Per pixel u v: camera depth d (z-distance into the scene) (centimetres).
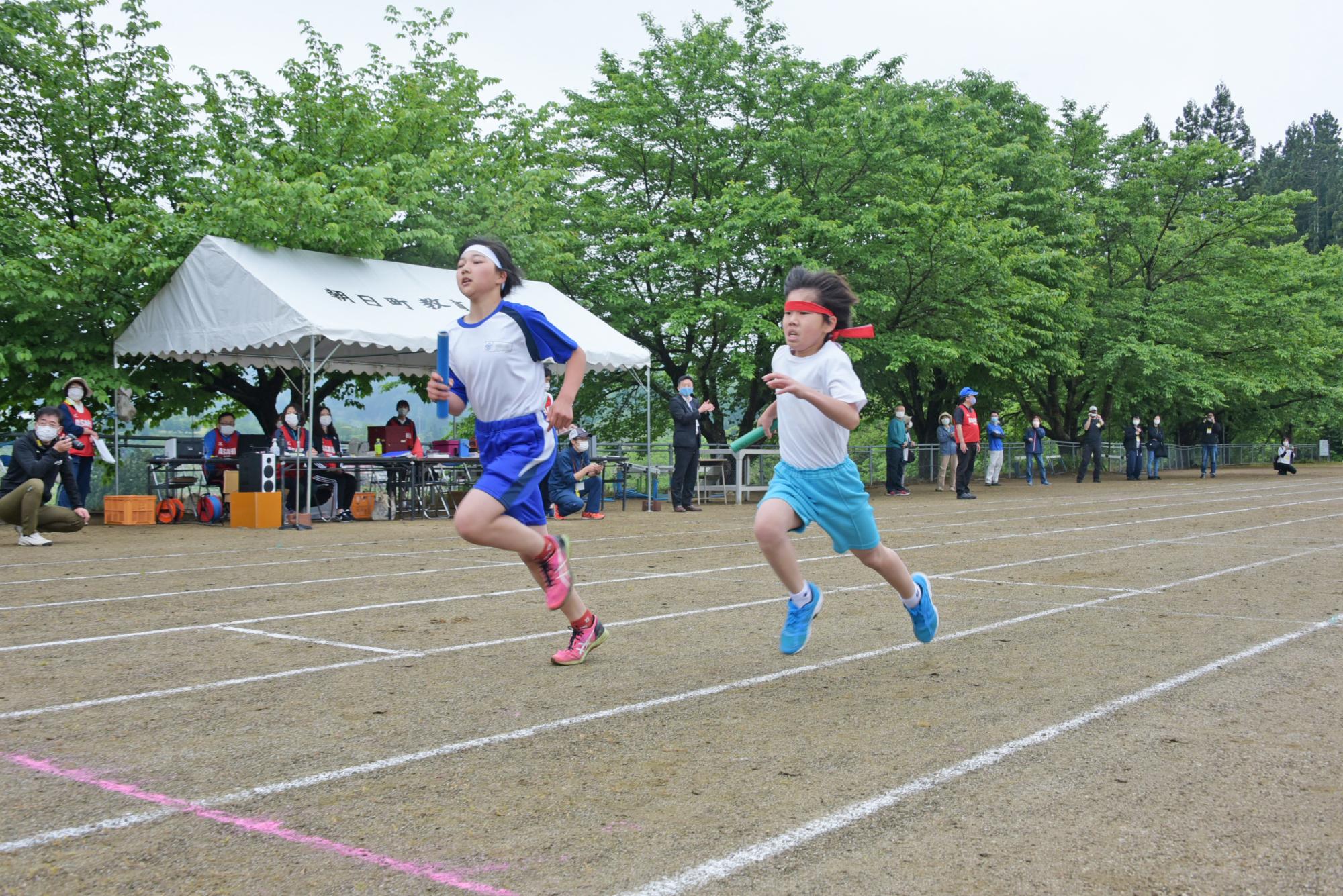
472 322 495
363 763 359
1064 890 253
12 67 1820
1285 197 3556
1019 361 2945
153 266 1580
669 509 1859
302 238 1627
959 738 383
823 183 2559
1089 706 427
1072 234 3178
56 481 1753
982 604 694
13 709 438
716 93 2600
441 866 271
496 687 471
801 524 487
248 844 286
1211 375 3512
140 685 479
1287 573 843
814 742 379
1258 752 364
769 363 2673
